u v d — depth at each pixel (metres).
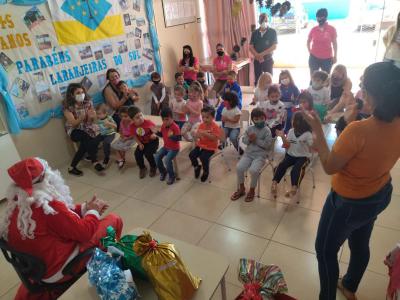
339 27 6.36
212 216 2.48
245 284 1.27
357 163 1.15
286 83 3.66
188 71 5.04
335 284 1.44
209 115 2.84
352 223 1.27
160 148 3.14
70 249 1.44
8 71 2.98
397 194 2.53
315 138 1.23
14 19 2.97
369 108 1.10
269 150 2.70
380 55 5.33
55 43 3.36
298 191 2.58
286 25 6.71
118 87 3.84
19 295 1.63
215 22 5.76
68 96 3.35
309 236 2.16
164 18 4.89
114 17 3.98
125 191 2.98
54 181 1.43
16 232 1.34
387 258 1.36
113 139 3.48
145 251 1.12
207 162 2.92
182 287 1.10
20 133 3.18
